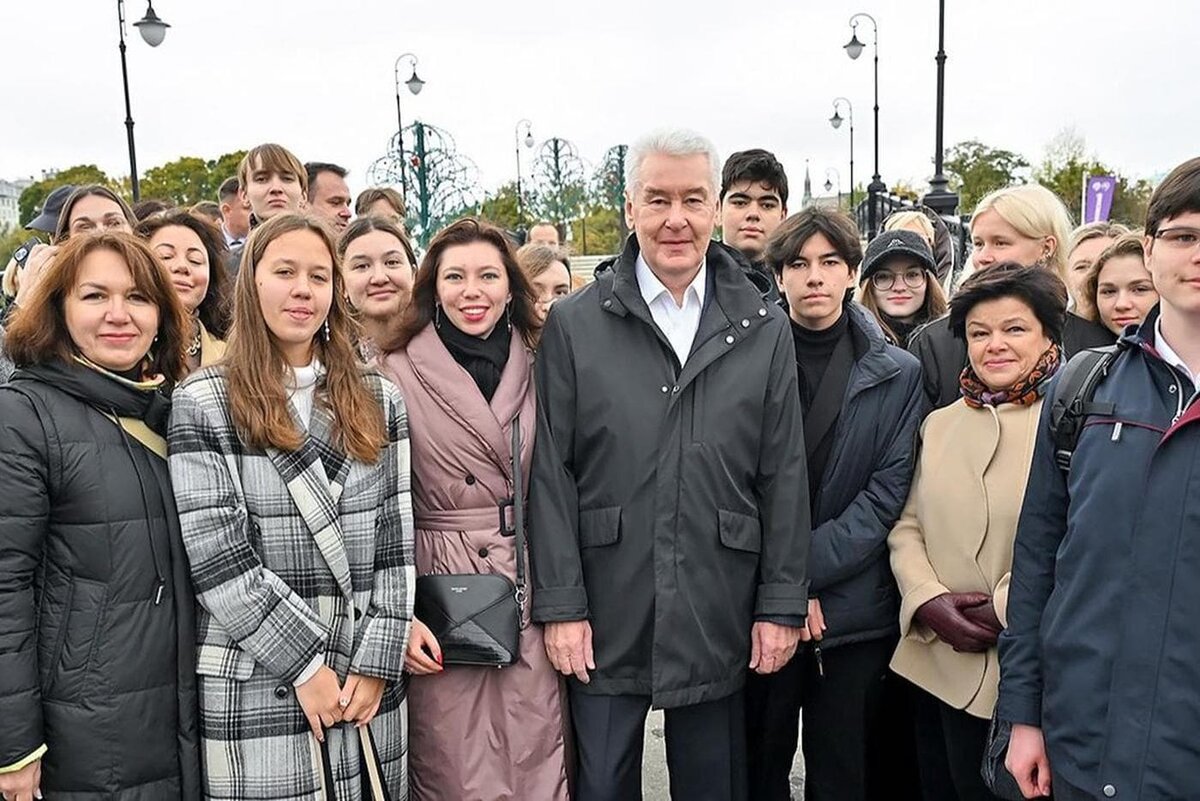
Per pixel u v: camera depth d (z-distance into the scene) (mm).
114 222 4285
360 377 2568
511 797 2637
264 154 5488
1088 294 3650
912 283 3777
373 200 6098
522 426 2736
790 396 2760
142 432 2357
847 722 3006
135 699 2240
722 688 2699
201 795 2363
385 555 2537
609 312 2744
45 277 2355
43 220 4871
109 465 2264
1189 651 1888
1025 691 2238
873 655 2980
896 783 3156
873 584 2953
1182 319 1963
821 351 3082
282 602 2320
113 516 2242
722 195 4383
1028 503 2275
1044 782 2207
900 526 2900
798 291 3016
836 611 2938
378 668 2434
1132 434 1989
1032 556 2256
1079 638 2031
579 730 2744
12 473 2174
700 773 2777
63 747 2199
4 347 2365
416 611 2629
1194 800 1894
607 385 2680
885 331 3709
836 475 2953
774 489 2742
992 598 2609
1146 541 1939
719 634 2703
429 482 2693
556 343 2779
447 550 2678
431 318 2834
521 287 2895
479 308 2738
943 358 3125
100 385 2297
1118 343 2119
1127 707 1955
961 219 12109
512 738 2646
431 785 2660
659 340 2695
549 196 18469
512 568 2688
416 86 20234
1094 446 2043
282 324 2420
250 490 2383
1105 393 2080
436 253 2811
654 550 2637
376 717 2514
